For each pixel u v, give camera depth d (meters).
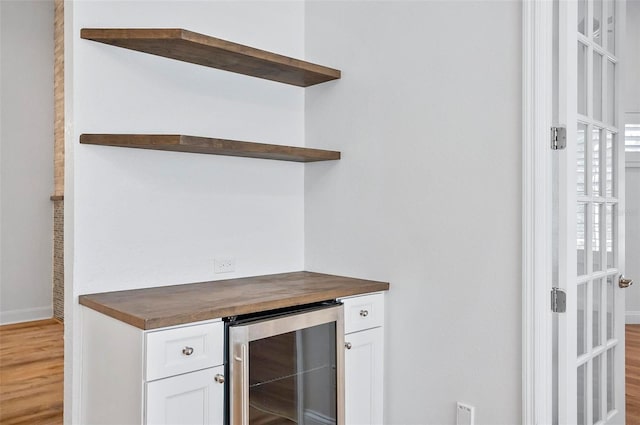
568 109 1.76
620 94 2.28
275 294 1.94
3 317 4.65
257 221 2.49
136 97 2.07
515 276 1.81
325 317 1.98
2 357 3.70
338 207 2.49
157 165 2.13
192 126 2.25
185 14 2.23
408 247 2.17
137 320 1.52
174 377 1.57
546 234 1.75
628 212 5.04
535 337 1.74
